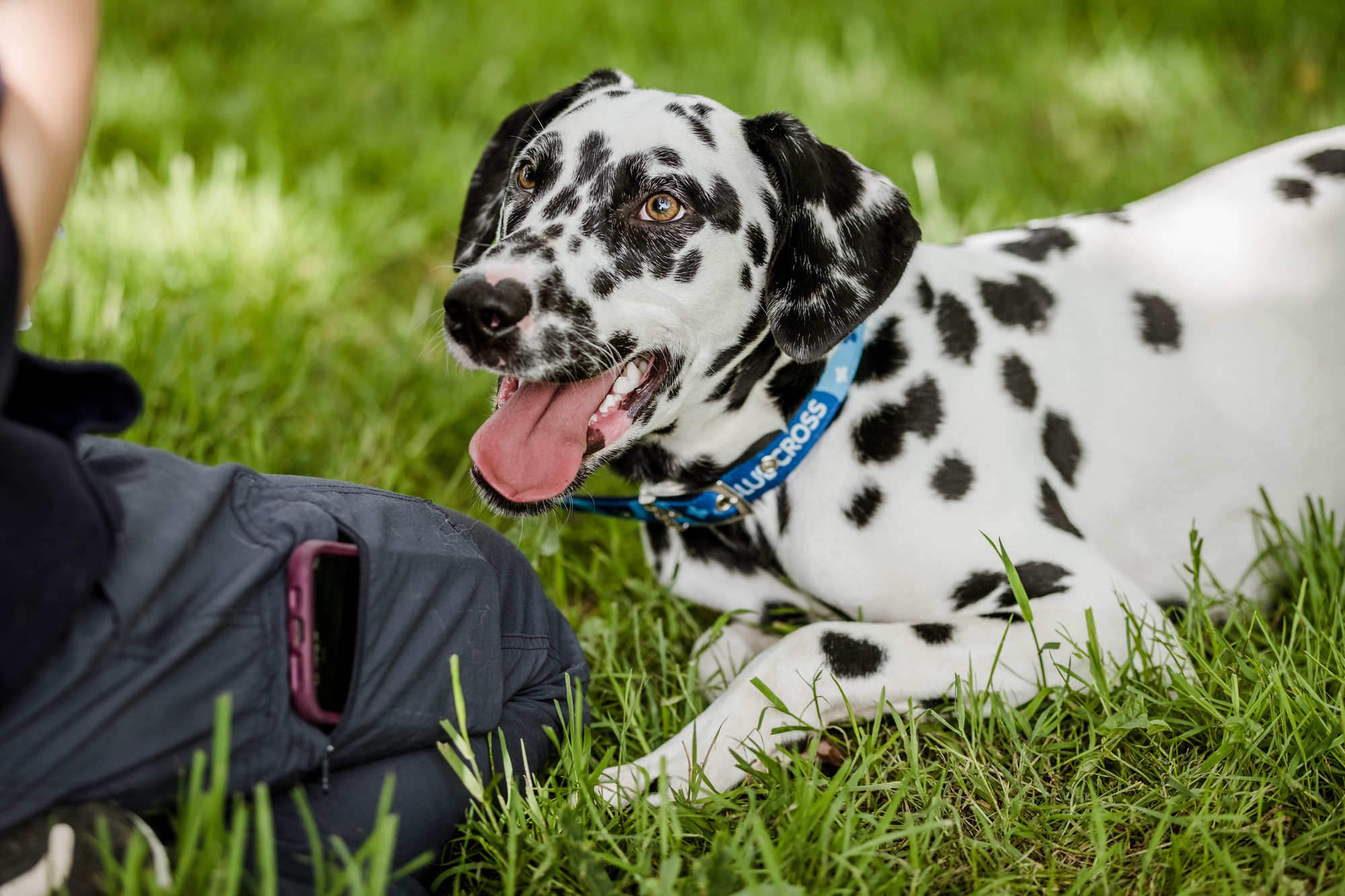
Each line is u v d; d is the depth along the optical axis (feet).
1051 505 7.72
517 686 6.43
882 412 7.63
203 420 10.46
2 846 4.36
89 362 4.67
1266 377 8.18
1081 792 6.57
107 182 14.30
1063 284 8.33
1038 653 6.97
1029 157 15.78
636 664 8.25
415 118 17.07
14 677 4.21
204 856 4.57
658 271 7.14
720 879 5.40
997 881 5.73
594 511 8.17
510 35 19.24
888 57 18.54
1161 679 7.12
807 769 6.55
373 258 13.92
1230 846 6.08
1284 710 6.55
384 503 5.96
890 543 7.51
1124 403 8.05
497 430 7.20
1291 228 8.51
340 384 11.84
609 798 6.53
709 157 7.29
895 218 7.54
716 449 7.75
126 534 4.74
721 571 8.34
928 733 7.02
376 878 4.72
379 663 5.34
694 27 19.33
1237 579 8.38
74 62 4.49
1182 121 16.29
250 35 19.83
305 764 5.07
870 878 5.75
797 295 7.34
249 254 13.23
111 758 4.50
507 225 7.66
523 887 5.90
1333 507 8.40
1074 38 19.12
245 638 4.93
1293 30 17.97
